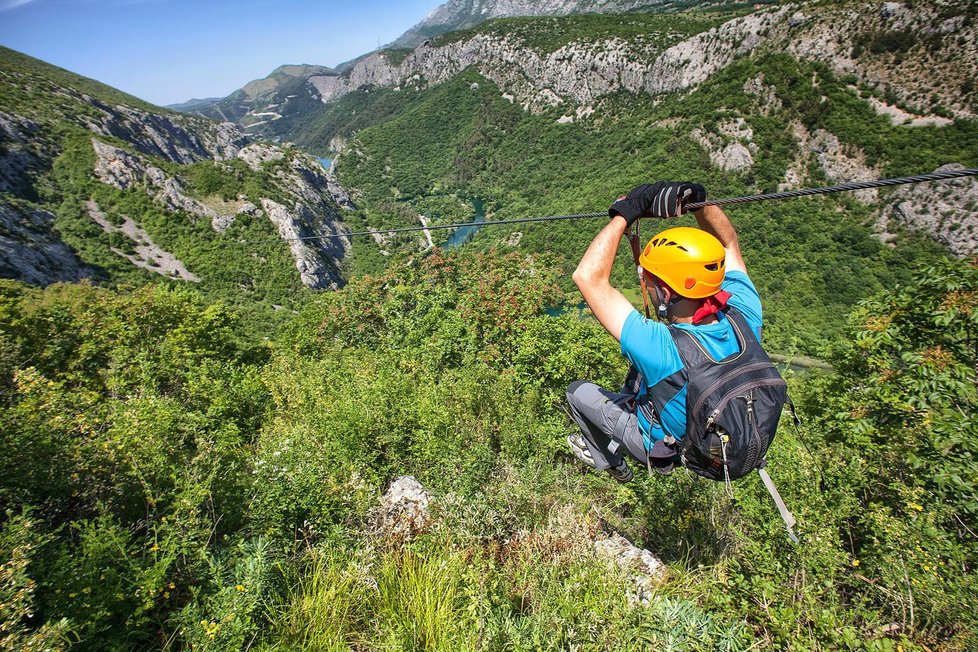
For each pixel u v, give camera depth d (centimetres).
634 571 335
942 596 280
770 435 168
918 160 12019
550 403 945
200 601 292
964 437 389
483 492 448
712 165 15462
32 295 2616
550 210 18525
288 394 984
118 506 381
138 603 277
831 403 654
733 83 16912
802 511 372
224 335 2097
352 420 690
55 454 389
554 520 381
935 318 489
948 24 13125
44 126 14500
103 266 11125
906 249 10012
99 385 1057
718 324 186
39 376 528
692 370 176
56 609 257
